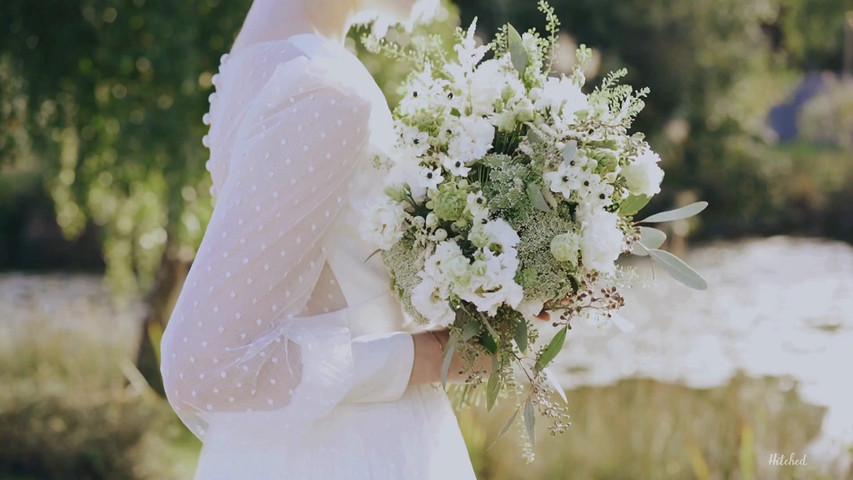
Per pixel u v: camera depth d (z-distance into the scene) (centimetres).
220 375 142
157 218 642
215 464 155
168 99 551
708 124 1738
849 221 1709
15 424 529
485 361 163
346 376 150
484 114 164
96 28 541
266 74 156
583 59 173
